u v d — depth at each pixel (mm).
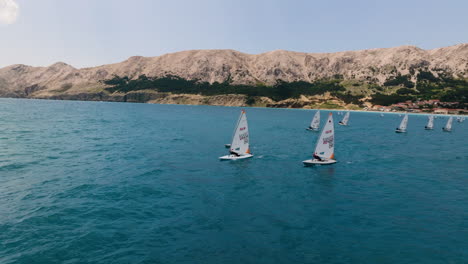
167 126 103750
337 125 137375
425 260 16609
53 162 39938
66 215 21906
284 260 16281
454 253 17469
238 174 36281
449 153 58500
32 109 189125
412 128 126750
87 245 17484
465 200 27891
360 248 17922
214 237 18984
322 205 25703
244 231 20016
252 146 61000
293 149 58031
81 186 29297
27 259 15758
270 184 32094
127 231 19578
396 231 20516
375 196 28734
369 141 76312
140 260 15953
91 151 49406
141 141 63656
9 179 31047
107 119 127562
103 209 23359
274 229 20438
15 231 19000
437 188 32125
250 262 16000
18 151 47031
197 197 27109
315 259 16484
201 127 103125
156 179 32969
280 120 159000
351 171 39656
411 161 48844
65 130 79312
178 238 18750
